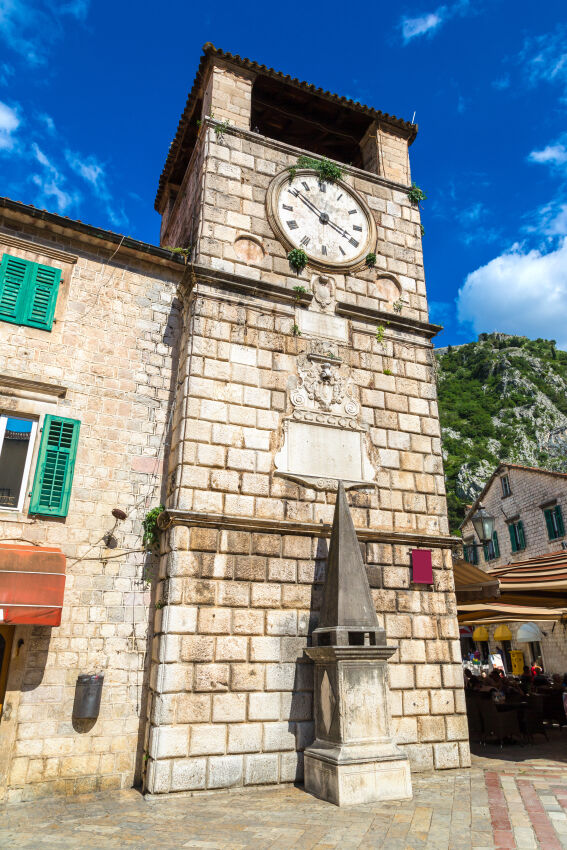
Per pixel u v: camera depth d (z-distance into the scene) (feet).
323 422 42.63
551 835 23.94
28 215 40.24
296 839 24.31
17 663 32.48
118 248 43.11
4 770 30.73
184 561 35.01
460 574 45.52
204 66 51.03
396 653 39.27
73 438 37.76
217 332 41.24
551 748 47.93
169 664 32.94
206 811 28.76
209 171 45.65
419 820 26.63
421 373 48.44
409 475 44.70
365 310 47.06
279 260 45.91
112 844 24.11
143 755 33.58
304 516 39.70
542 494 112.98
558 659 103.50
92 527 37.04
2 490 35.99
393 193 53.93
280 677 35.53
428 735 38.27
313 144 63.26
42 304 39.83
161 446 40.83
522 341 497.87
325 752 31.86
